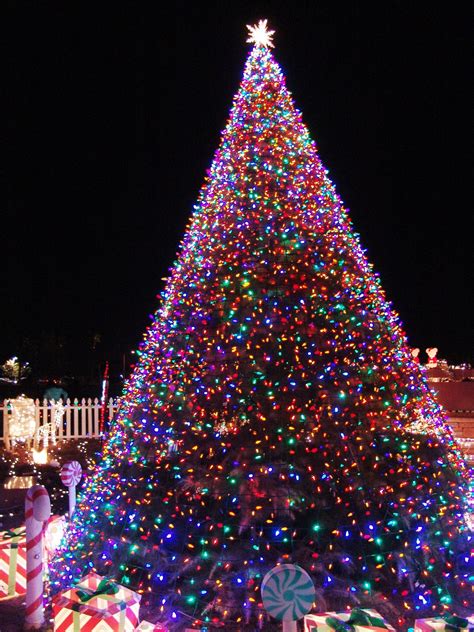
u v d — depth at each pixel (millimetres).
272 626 5023
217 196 6770
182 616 5176
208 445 5867
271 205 6453
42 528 5145
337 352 6141
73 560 6188
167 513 5910
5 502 9727
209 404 6098
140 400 6559
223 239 6504
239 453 5625
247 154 6715
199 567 5449
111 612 4371
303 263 6258
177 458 6160
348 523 5582
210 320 6320
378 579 5461
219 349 6023
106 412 16547
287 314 6043
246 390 5848
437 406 6703
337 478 5746
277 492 5457
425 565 5617
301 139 6867
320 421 5758
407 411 6457
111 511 6223
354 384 5977
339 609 5152
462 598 5508
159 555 5688
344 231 6723
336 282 6344
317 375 5879
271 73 7059
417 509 5871
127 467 6500
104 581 4730
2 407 15352
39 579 5043
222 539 5504
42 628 5004
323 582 5254
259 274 6191
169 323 6609
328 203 6746
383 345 6426
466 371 18672
